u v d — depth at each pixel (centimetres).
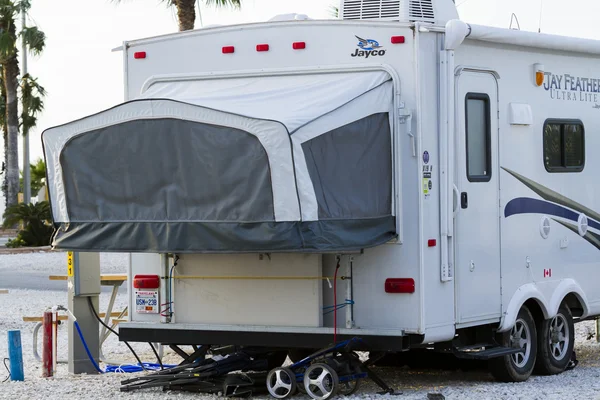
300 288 967
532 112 1118
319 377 938
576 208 1188
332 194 885
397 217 948
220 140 870
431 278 960
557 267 1155
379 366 1209
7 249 3628
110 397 988
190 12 2353
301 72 994
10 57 4650
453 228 991
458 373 1148
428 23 966
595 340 1455
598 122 1236
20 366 1109
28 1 4600
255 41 1014
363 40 972
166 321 1024
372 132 931
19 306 1909
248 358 1040
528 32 1091
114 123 915
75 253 1177
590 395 988
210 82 1027
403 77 957
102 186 929
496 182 1061
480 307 1030
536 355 1121
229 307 998
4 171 4991
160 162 900
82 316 1190
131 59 1063
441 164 974
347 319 962
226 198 875
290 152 844
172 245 901
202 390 1000
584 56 1212
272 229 855
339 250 879
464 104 1020
